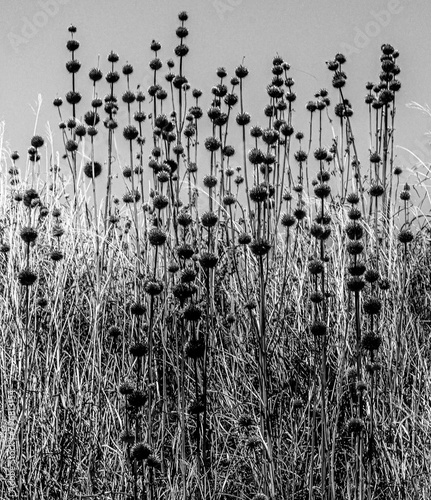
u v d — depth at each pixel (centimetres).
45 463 342
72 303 409
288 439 355
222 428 364
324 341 292
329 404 354
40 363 379
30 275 314
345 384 360
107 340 400
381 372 362
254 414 353
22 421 321
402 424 355
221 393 377
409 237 366
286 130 394
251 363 389
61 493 329
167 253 388
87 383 368
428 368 378
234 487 341
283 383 377
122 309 410
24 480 332
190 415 357
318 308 389
